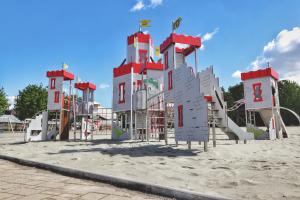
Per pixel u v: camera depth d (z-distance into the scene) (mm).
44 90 43812
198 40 10242
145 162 5469
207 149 7441
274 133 14031
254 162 5234
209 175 4035
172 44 9984
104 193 3213
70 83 17609
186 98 8438
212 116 9141
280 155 6277
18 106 42156
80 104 17391
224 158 5887
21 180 4008
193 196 2852
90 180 4027
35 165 5453
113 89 16406
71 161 5863
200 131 7555
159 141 12773
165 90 10625
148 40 18547
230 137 10656
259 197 2820
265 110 15500
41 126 15789
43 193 3182
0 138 18844
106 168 4809
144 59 18297
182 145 9672
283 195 2875
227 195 2896
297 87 49406
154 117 15195
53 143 12875
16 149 9469
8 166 5578
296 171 4191
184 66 8594
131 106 14820
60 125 16344
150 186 3266
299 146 8586
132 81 15055
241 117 45188
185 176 3979
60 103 16641
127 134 15195
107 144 11242
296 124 43500
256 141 11773
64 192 3240
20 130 40938
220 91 9219
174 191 3023
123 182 3590
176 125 9250
